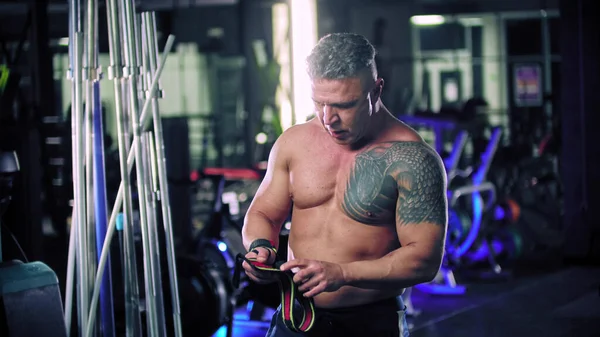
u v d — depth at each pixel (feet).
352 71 6.50
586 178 24.73
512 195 29.63
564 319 17.81
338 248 7.08
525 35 53.06
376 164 6.97
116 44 7.29
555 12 48.32
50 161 24.29
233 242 18.66
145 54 7.84
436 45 54.49
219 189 19.30
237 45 51.65
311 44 41.86
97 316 7.95
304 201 7.23
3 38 25.85
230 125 63.41
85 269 7.34
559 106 32.71
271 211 7.46
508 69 50.47
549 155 32.50
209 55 62.85
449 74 53.42
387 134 7.10
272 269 6.63
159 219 13.64
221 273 17.57
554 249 27.68
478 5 48.55
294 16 41.96
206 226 18.97
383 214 6.98
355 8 50.01
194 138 58.65
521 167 30.96
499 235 25.17
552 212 30.48
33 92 25.91
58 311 7.24
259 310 16.88
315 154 7.22
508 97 50.16
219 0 46.24
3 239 11.11
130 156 7.75
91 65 7.30
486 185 22.86
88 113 7.39
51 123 23.29
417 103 53.01
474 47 54.08
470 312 18.85
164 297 13.42
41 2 25.95
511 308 19.15
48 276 7.22
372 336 7.16
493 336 16.57
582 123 24.79
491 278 22.86
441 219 6.80
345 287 7.06
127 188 7.29
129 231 7.33
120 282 12.60
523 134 37.06
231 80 63.46
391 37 50.34
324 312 7.14
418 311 18.71
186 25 49.98
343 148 7.13
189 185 19.58
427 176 6.81
